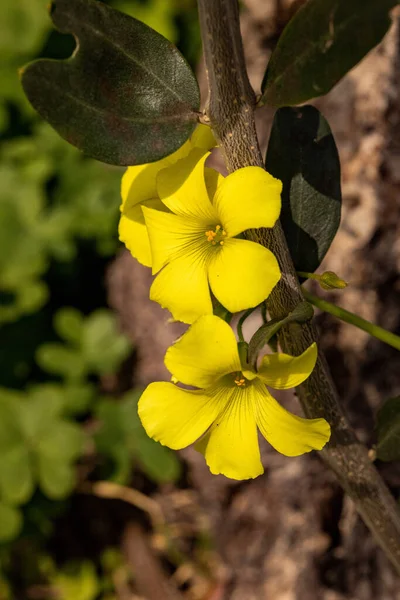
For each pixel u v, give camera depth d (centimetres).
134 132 25
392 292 37
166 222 26
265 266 25
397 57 37
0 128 55
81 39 24
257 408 26
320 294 38
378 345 37
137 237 27
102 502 51
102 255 53
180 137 25
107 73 24
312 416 27
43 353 50
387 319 37
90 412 52
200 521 48
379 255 37
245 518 43
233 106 25
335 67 24
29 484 46
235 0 24
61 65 24
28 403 48
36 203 52
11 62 55
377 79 37
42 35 55
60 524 51
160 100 25
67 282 54
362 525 39
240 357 25
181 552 49
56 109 24
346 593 39
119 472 49
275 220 24
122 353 50
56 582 50
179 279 26
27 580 50
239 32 25
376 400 38
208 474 44
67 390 50
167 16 55
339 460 27
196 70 53
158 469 48
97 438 49
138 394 49
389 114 37
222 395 26
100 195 53
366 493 28
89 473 50
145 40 25
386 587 38
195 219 26
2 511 47
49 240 52
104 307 54
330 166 27
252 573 43
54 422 48
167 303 26
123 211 27
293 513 41
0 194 53
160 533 50
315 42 24
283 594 41
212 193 26
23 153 54
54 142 54
